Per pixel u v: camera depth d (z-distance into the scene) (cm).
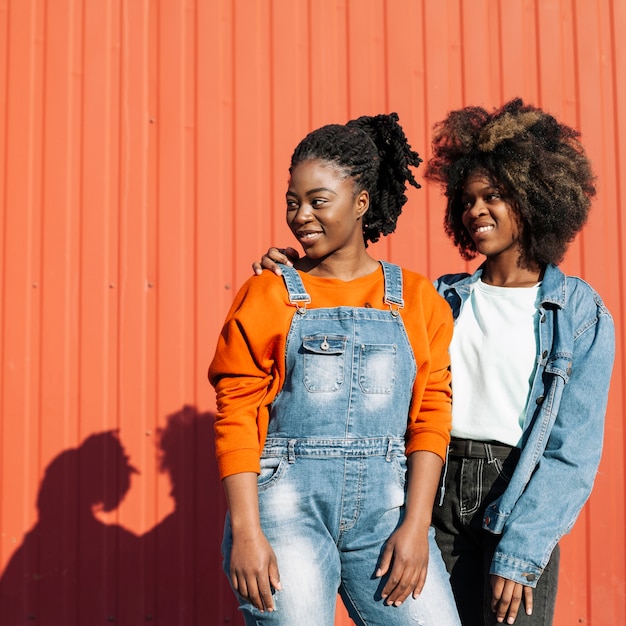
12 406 324
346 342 188
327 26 344
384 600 184
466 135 229
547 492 195
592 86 346
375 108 342
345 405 187
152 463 324
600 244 337
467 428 209
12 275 328
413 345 195
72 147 334
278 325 190
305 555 182
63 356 326
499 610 191
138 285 330
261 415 190
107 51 338
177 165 335
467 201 224
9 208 330
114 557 320
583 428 200
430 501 189
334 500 185
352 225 199
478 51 346
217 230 334
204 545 321
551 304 211
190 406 326
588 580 320
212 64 339
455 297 226
